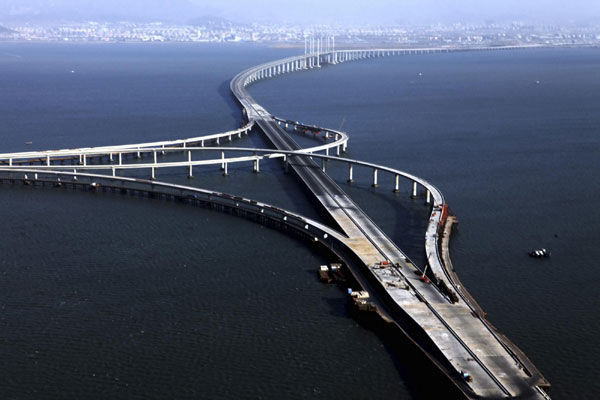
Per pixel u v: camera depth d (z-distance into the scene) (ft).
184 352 353.10
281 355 350.84
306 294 417.08
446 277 420.77
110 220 552.00
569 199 609.42
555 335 369.09
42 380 329.52
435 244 475.31
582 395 318.24
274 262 465.88
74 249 488.02
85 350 354.13
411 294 397.39
